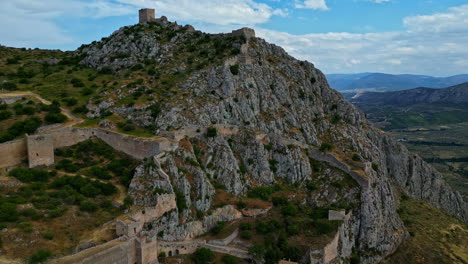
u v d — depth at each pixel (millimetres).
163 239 72562
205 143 98625
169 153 85312
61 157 84938
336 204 97500
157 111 103625
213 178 94312
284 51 154000
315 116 134750
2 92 111188
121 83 118188
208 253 72875
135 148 87000
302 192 102812
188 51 138750
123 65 137000
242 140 107312
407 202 134875
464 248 105062
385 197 105875
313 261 76625
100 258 54531
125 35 153500
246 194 97062
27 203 64875
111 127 96438
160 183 76875
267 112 119812
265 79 128625
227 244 79250
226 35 146750
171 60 132750
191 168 86812
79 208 67875
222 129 105438
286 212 90938
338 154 115562
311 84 145750
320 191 102125
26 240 55562
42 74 139250
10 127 85500
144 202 73750
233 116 111375
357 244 95500
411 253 99250
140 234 67375
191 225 77875
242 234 81625
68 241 59156
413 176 152625
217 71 118375
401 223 109875
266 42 149625
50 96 112688
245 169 103250
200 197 83188
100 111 104500
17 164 77438
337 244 85562
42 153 79500
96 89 119438
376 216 97812
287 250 78812
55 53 184125
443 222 121250
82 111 104438
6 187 68688
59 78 132875
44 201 66500
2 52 174625
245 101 115250
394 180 147125
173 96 109188
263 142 109500
